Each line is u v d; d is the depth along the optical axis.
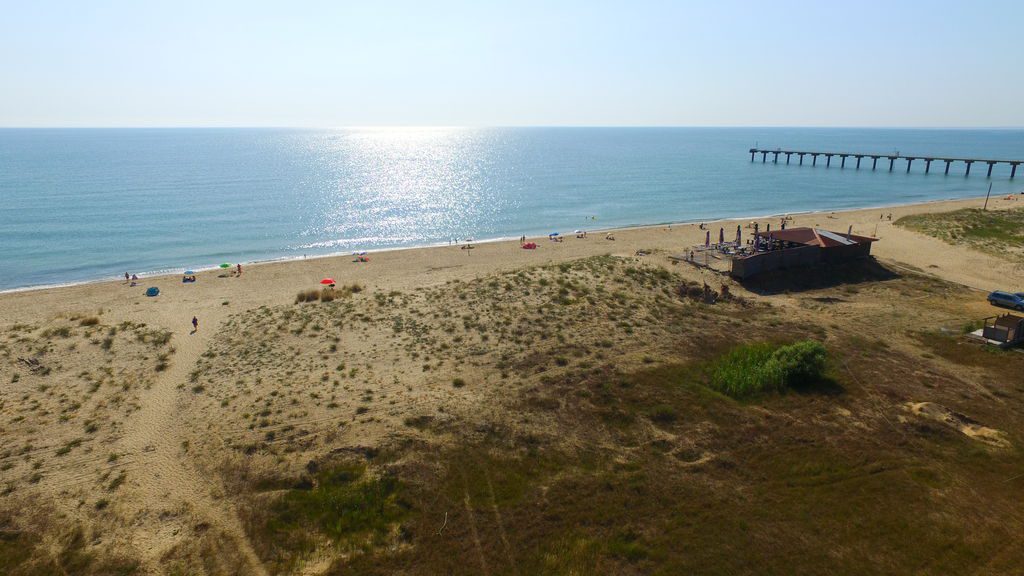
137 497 20.11
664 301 40.94
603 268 47.44
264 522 18.72
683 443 22.72
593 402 25.70
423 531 18.34
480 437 23.12
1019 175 152.25
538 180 145.00
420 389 27.28
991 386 27.33
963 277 51.84
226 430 23.98
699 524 18.38
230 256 67.44
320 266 60.19
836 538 17.66
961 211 81.31
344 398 26.47
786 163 189.75
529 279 43.91
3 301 48.62
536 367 29.31
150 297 48.41
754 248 53.78
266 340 34.03
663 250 58.25
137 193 110.06
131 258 65.50
